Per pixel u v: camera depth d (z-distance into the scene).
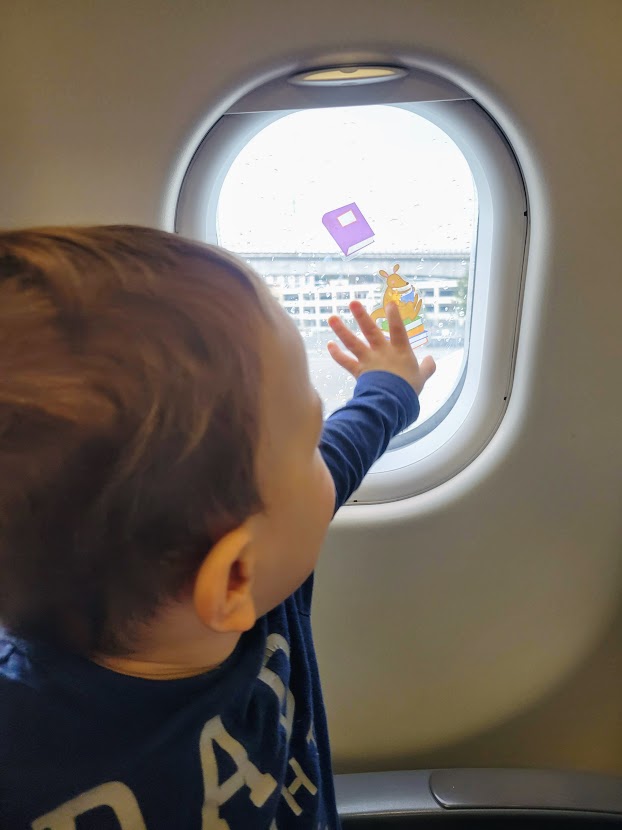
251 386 0.39
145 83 0.74
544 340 0.84
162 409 0.36
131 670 0.45
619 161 0.76
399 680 1.01
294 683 0.61
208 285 0.38
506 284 0.84
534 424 0.88
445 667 1.00
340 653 1.00
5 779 0.43
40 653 0.44
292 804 0.57
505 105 0.75
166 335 0.36
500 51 0.72
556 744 1.04
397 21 0.71
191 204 0.81
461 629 0.98
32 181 0.78
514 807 0.89
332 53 0.73
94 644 0.43
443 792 0.92
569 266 0.81
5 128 0.76
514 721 1.02
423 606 0.97
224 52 0.73
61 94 0.75
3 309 0.36
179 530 0.39
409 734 1.03
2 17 0.72
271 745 0.52
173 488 0.37
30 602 0.41
